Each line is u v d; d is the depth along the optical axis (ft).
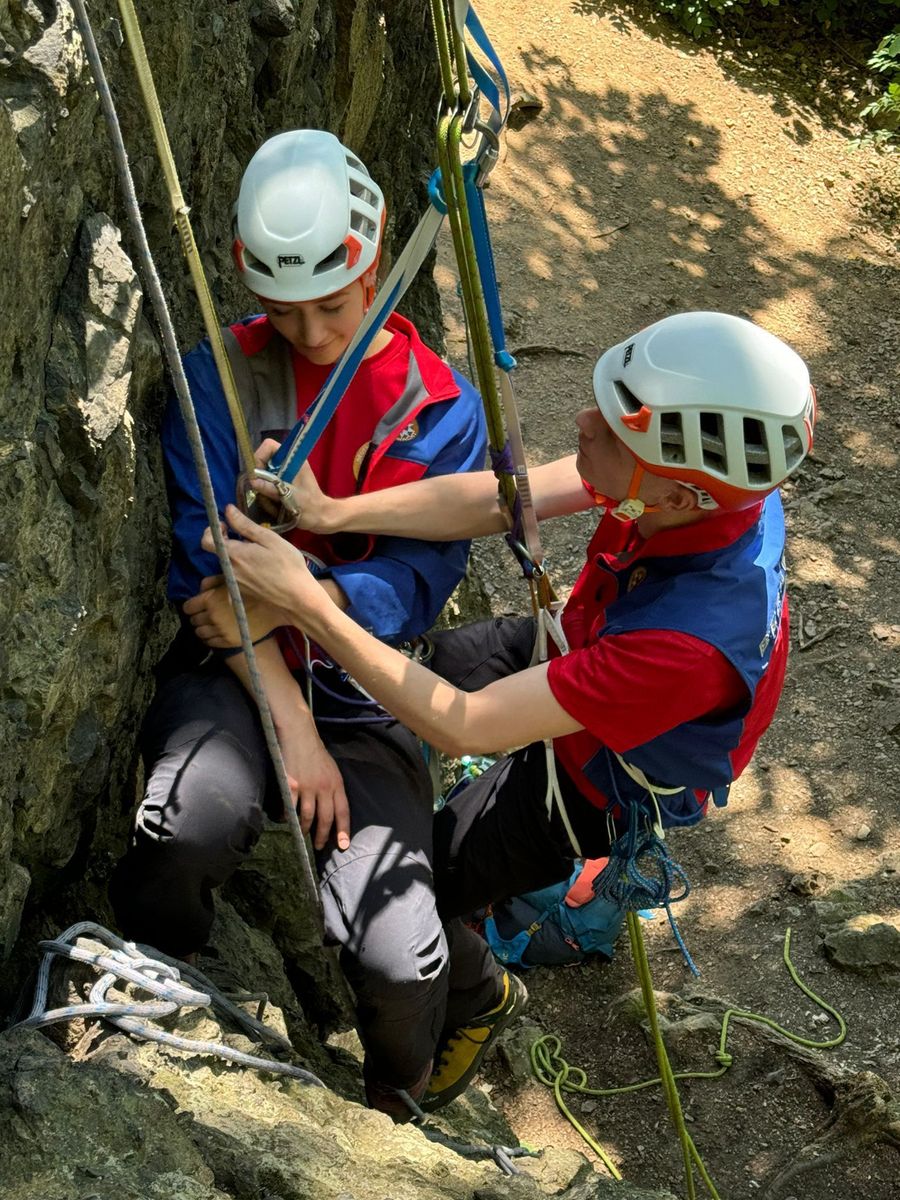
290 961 11.27
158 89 7.89
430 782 8.55
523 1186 7.37
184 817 7.34
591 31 31.40
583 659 6.87
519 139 28.32
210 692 7.80
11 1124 5.71
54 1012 6.84
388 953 7.61
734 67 32.07
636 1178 12.36
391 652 7.04
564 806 8.14
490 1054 13.30
